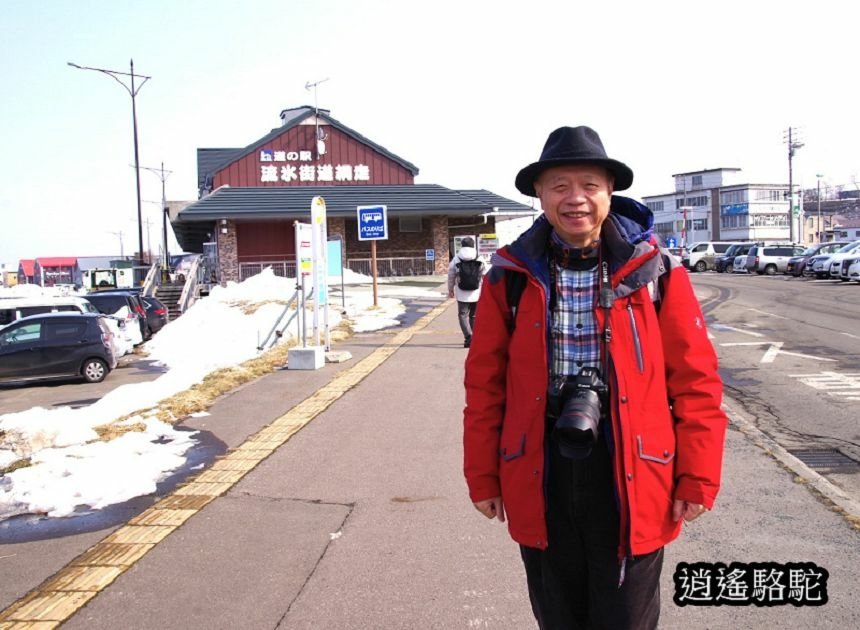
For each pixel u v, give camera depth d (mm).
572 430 2188
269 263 34469
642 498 2277
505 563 4184
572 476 2365
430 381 9906
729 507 4977
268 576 4070
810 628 3438
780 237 93812
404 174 39000
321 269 12039
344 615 3627
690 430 2324
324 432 7266
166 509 5168
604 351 2352
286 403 8688
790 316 19062
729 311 20844
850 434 7297
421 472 5914
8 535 4781
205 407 8516
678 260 2467
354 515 4984
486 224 40562
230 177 37500
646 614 2426
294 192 36938
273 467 6133
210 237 45844
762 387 9844
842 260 32938
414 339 14602
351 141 38438
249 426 7586
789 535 4473
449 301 23922
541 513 2393
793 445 6961
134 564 4254
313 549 4426
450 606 3695
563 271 2453
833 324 17031
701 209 99938
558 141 2381
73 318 15961
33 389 15258
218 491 5539
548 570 2514
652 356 2332
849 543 4332
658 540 2326
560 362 2408
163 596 3852
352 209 34781
